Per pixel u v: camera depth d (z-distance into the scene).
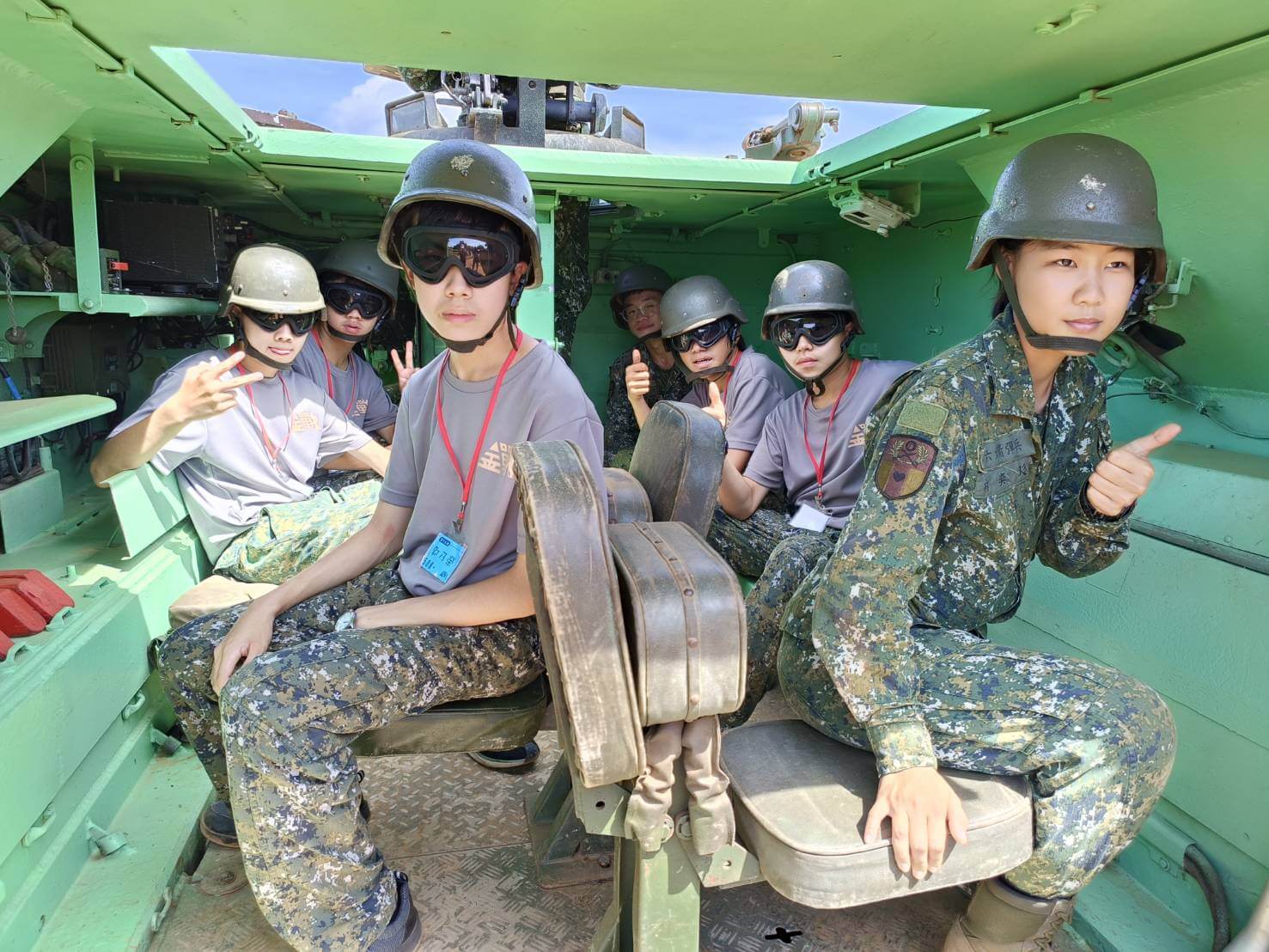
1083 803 1.37
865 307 3.86
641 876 1.36
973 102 1.91
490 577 1.72
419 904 1.79
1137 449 1.46
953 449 1.42
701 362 3.14
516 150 2.96
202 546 2.69
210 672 1.77
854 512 1.44
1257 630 1.67
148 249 2.95
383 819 2.08
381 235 1.67
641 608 1.24
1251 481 1.84
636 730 1.24
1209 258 1.87
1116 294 1.38
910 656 1.39
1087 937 1.75
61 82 1.90
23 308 2.49
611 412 4.24
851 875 1.29
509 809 2.12
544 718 1.75
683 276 4.41
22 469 2.63
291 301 2.55
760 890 1.87
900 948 1.70
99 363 3.40
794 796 1.40
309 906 1.49
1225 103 1.63
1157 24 1.42
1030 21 1.43
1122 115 1.84
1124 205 1.36
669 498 1.76
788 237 4.36
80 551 2.45
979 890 1.53
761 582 2.11
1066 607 2.15
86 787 1.91
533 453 1.31
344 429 2.96
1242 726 1.67
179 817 2.00
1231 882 1.67
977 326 3.02
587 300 3.93
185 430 2.47
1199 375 2.20
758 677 2.03
